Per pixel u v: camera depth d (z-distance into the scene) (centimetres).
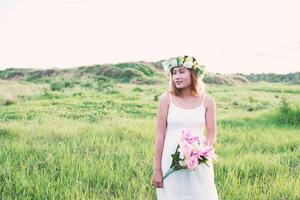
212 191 471
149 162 812
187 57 473
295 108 1627
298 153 955
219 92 3188
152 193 656
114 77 5353
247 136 1165
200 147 448
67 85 3156
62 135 1087
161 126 481
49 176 704
